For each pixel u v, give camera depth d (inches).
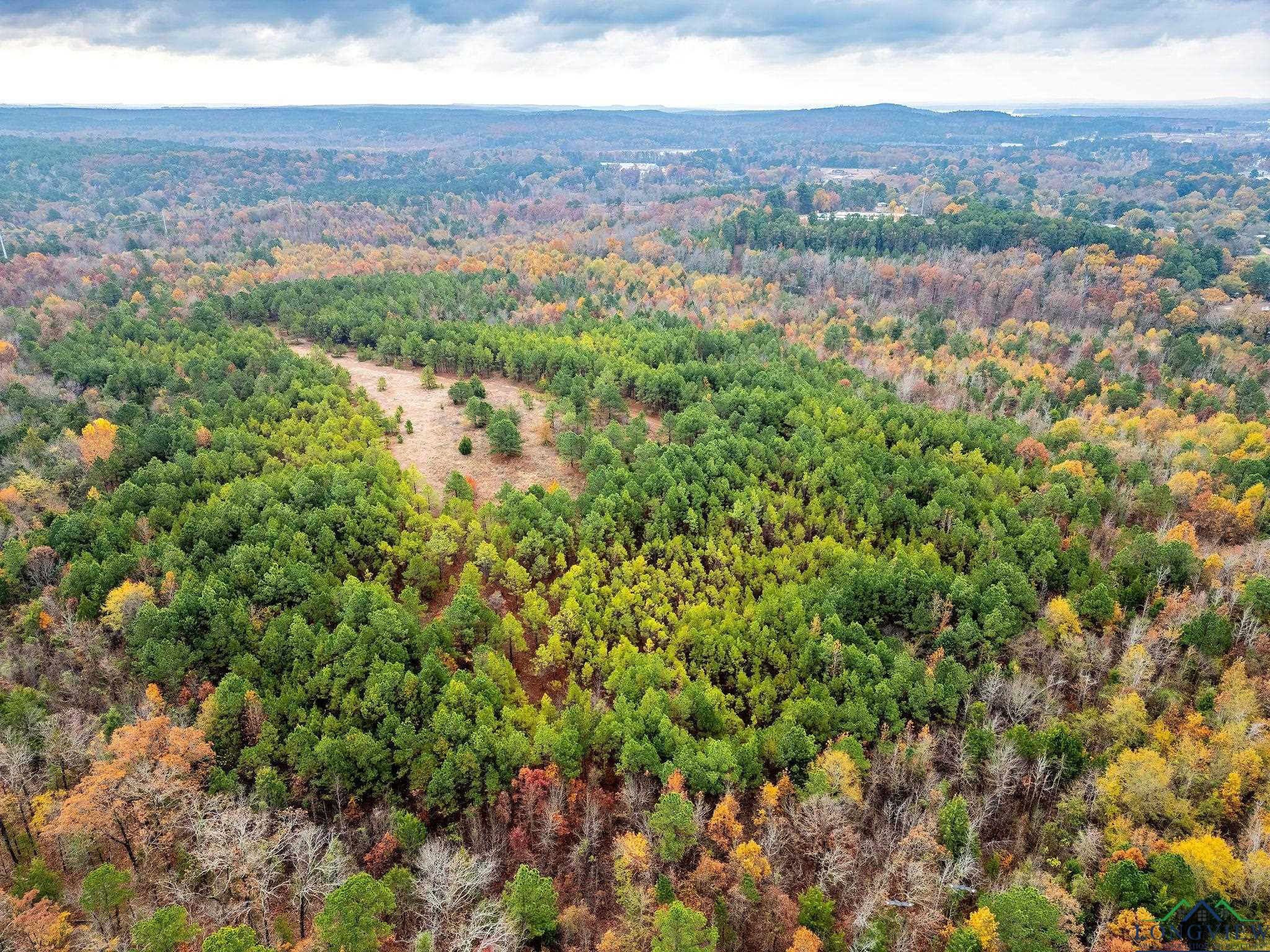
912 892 2183.8
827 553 3491.6
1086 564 3390.7
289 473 3996.1
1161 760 2319.1
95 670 2856.8
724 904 2070.6
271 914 2108.8
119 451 4190.5
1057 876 2233.0
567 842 2409.0
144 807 2139.5
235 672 2657.5
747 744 2491.4
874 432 4694.9
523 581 3388.3
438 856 2144.4
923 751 2511.1
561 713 2689.5
